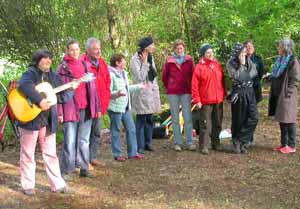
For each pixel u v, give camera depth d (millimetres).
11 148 8938
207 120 8289
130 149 8109
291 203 6047
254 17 11992
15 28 10773
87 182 6918
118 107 7867
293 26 11469
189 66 8438
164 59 14008
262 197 6254
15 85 6215
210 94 8203
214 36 13133
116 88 7809
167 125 9641
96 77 7125
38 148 8625
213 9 12727
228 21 12016
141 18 13305
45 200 6219
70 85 6336
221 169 7430
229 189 6559
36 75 6156
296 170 7301
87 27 11250
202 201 6137
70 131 6785
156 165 7719
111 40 12438
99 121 7566
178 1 13883
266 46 11641
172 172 7332
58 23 10797
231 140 9164
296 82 8094
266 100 12617
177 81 8453
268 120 10867
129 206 6004
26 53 11031
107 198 6285
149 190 6570
